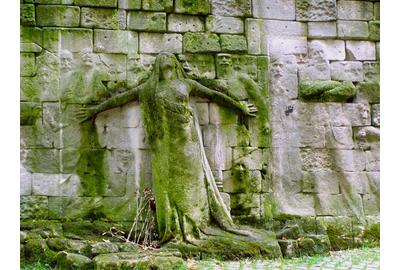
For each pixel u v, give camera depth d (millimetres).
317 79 10836
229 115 10430
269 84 10672
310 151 10703
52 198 9938
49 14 10156
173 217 9562
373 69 11055
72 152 10047
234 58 10570
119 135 10156
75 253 8945
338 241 10516
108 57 10234
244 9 10656
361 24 11062
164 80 9984
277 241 9695
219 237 9547
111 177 10102
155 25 10352
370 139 10891
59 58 10125
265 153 10523
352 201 10703
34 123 9992
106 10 10289
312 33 10891
